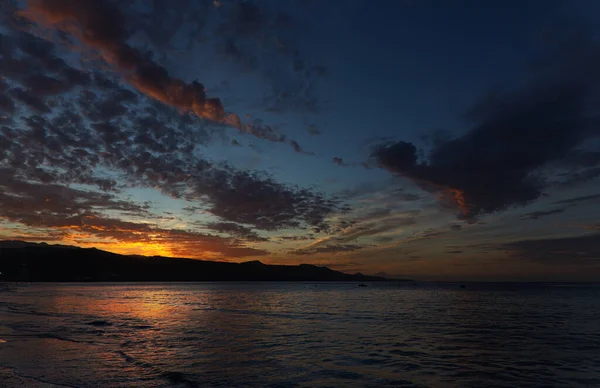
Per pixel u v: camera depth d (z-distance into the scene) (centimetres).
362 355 1889
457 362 1744
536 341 2353
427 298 8081
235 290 13812
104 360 1714
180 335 2553
